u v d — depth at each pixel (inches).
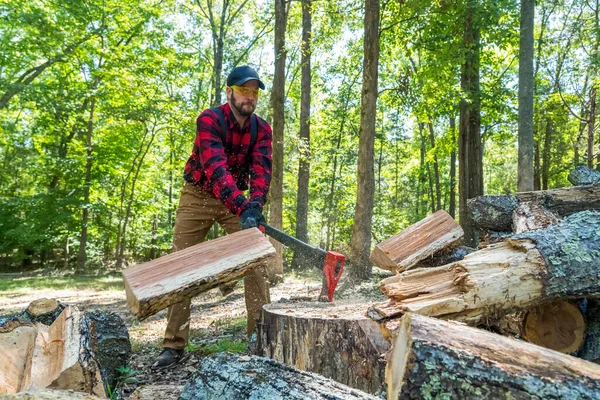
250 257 83.2
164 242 917.2
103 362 121.1
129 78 650.8
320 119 973.2
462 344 59.8
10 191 980.6
